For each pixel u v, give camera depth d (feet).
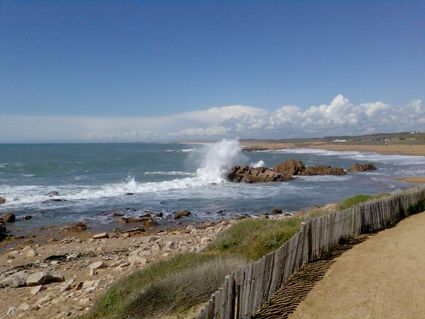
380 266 27.91
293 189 116.26
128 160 234.38
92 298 30.60
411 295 22.88
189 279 24.59
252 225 41.04
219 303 17.99
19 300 32.99
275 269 23.98
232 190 113.91
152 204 92.12
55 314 28.17
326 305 22.39
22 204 88.69
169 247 50.37
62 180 130.52
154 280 26.91
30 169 167.02
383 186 120.67
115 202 93.35
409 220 43.11
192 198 100.48
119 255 49.19
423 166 190.80
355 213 37.06
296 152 389.80
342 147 462.19
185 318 21.30
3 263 46.93
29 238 61.82
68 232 66.18
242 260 28.91
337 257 30.81
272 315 21.62
